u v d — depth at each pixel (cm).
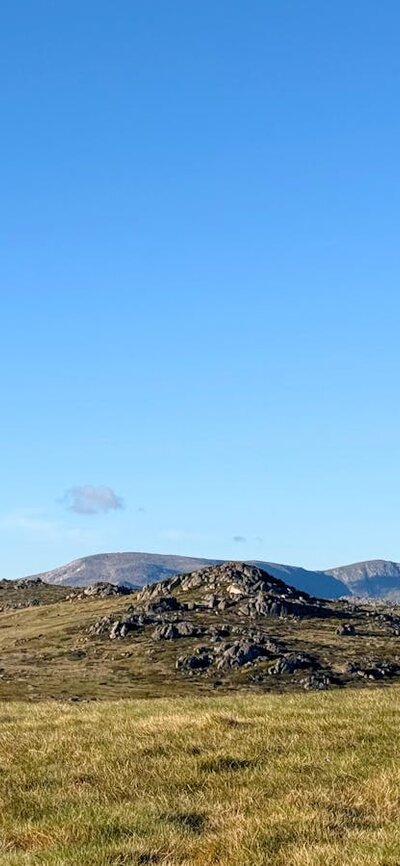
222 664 11456
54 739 2298
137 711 2852
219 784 1845
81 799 1772
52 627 14962
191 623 13612
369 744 2144
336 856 1341
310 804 1658
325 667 11275
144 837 1484
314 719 2459
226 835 1481
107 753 2114
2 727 2583
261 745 2144
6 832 1563
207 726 2358
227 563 17225
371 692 3450
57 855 1391
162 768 1967
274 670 11069
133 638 13262
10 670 11712
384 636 13462
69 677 11162
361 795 1708
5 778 1945
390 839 1408
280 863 1354
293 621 14150
